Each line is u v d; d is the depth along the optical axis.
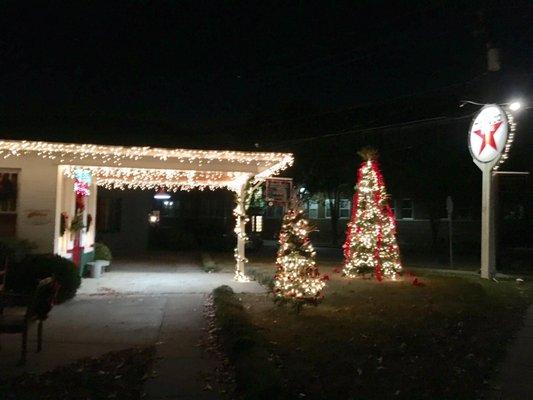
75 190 15.70
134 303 12.22
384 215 16.72
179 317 10.69
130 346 8.48
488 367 7.52
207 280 16.66
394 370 7.25
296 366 7.29
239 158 13.82
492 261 17.80
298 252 11.27
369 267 16.44
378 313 10.90
